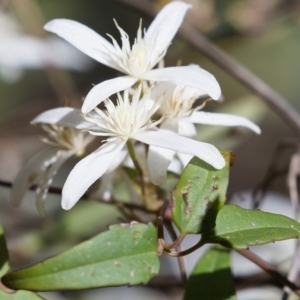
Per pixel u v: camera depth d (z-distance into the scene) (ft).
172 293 1.45
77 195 1.08
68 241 1.57
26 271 1.05
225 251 1.18
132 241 1.07
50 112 1.16
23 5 1.90
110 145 1.11
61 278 1.05
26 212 1.71
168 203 1.11
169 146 1.09
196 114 1.19
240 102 1.66
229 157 1.09
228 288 1.17
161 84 1.14
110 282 1.05
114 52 1.15
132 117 1.12
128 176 1.24
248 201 1.54
